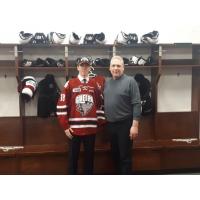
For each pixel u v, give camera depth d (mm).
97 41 3176
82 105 2623
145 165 3221
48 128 3430
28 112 3422
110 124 2715
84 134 2643
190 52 3629
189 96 3705
